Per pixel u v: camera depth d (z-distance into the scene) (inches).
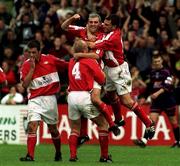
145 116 1775.3
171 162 1752.0
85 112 1641.2
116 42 1722.4
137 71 2566.4
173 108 2262.6
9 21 3208.7
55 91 1688.0
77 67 1633.9
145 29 2854.3
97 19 1706.4
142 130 2357.3
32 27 3009.4
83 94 1627.7
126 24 2886.3
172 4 3117.6
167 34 2878.9
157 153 2027.6
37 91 1674.5
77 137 1691.7
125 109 2364.7
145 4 3021.7
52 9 3016.7
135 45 2736.2
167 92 2252.7
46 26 2866.6
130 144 2361.0
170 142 2372.0
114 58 1750.7
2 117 2338.8
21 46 2957.7
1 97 2593.5
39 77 1670.8
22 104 2485.2
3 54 2923.2
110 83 1791.3
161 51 2741.1
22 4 3144.7
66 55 2608.3
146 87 2464.3
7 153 1975.9
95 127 2362.2
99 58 1680.6
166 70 2237.9
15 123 2327.8
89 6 3056.1
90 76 1628.9
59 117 2378.2
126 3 2965.1
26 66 1674.5
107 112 1636.3
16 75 2659.9
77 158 1745.8
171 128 2368.4
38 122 1678.2
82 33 1726.1
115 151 2092.8
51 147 2206.0
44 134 2368.4
